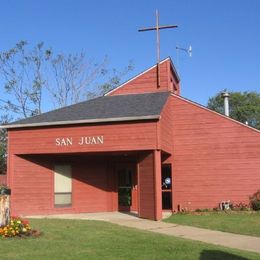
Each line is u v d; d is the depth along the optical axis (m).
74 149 20.33
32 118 21.72
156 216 18.72
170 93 23.39
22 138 21.23
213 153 22.42
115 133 19.75
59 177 22.86
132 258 9.95
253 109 66.31
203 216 19.86
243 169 22.09
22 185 21.69
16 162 21.56
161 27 26.28
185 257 10.16
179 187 22.62
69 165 23.14
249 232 15.13
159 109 19.78
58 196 22.72
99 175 23.61
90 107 22.05
